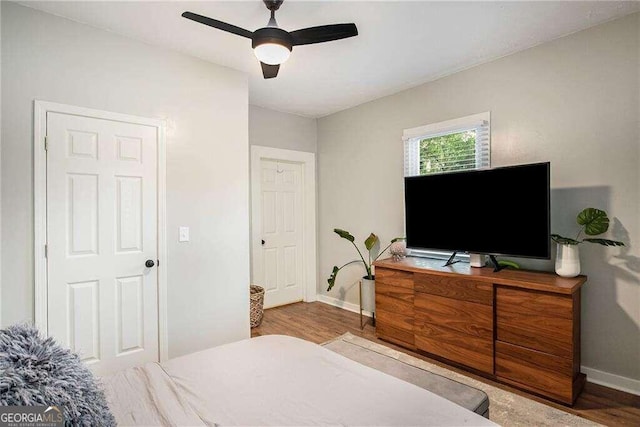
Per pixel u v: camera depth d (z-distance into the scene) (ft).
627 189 7.30
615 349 7.46
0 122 6.45
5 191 6.51
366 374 4.49
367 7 6.88
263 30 6.26
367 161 13.03
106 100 7.67
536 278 7.61
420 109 11.19
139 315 8.13
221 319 9.45
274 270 14.15
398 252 10.78
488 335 7.88
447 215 9.53
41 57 6.89
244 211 9.94
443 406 3.74
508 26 7.66
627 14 7.20
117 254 7.82
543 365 7.09
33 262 6.79
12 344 2.77
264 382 4.24
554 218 8.30
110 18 7.22
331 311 13.58
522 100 8.82
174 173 8.67
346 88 11.50
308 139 14.99
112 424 2.93
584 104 7.82
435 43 8.44
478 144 9.78
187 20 7.32
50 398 2.48
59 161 7.08
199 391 4.01
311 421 3.43
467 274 8.24
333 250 14.53
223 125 9.55
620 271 7.41
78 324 7.32
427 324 9.07
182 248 8.79
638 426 6.13
